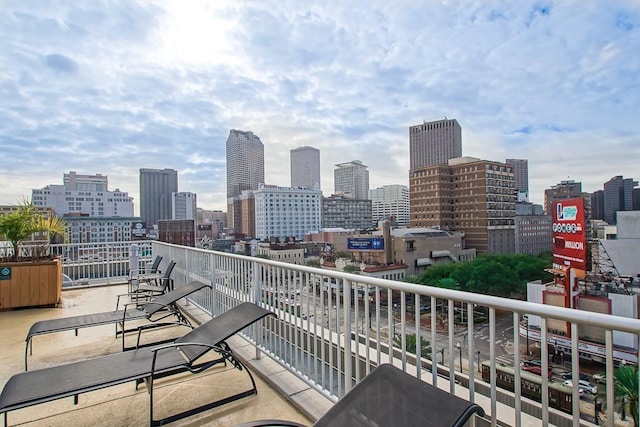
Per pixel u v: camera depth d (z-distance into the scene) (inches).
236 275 174.7
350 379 99.0
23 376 98.5
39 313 232.2
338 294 102.5
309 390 115.4
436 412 60.9
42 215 282.0
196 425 101.1
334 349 114.5
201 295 230.4
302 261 1043.9
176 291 189.3
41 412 109.3
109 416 107.1
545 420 57.9
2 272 235.1
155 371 102.0
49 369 103.0
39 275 245.1
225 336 116.6
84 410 110.5
